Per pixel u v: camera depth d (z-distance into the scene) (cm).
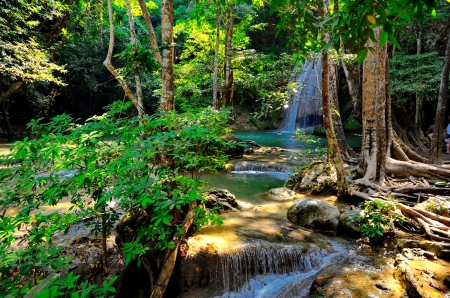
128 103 321
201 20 1166
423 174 672
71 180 262
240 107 2309
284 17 258
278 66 643
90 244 389
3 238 241
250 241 436
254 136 1856
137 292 358
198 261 389
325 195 666
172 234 381
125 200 269
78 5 1403
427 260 359
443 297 278
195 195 252
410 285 303
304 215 508
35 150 226
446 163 802
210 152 391
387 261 388
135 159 252
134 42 526
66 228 262
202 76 1298
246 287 397
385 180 655
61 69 1115
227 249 404
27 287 173
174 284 377
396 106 1279
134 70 523
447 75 717
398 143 801
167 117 310
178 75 1227
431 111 1492
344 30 165
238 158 1089
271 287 390
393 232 445
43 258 212
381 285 326
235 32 1245
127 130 291
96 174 243
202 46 1301
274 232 476
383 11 140
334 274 362
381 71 617
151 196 259
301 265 415
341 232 484
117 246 386
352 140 1644
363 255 411
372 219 446
